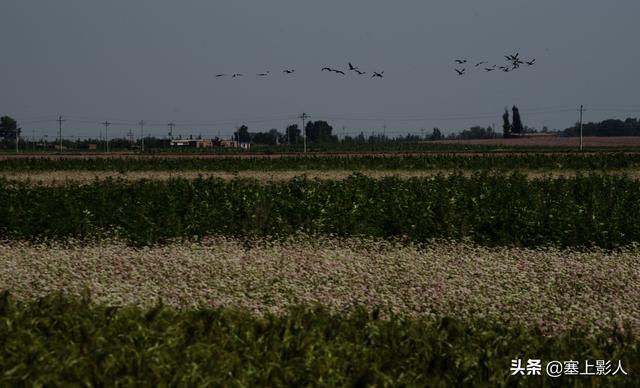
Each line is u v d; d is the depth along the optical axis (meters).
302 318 37.38
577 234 66.69
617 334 36.69
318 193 86.69
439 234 68.38
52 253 56.50
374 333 36.00
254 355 32.94
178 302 42.09
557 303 43.53
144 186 93.56
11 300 39.66
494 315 40.38
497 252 60.94
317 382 30.50
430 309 41.56
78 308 38.50
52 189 92.88
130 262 52.78
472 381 31.64
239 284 45.78
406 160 189.38
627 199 87.75
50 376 29.59
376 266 52.25
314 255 56.03
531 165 179.50
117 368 30.97
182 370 30.52
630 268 53.19
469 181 106.00
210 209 75.88
